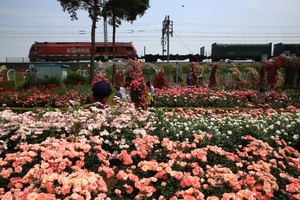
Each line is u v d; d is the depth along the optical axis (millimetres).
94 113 4742
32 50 36344
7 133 4262
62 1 21281
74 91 13523
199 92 12836
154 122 4883
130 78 10242
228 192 3096
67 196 2809
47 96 12477
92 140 4012
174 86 18500
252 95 12641
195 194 2912
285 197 3209
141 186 3080
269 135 4918
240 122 5270
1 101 12484
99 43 36812
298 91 14148
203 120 5426
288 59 17375
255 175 3365
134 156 3926
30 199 2631
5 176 3236
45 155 3410
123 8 22203
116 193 3160
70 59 37062
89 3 21359
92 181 2963
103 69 24188
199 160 3760
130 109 5008
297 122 5293
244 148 4199
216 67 20891
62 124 4445
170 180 3254
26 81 17984
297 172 3740
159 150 4027
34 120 4688
